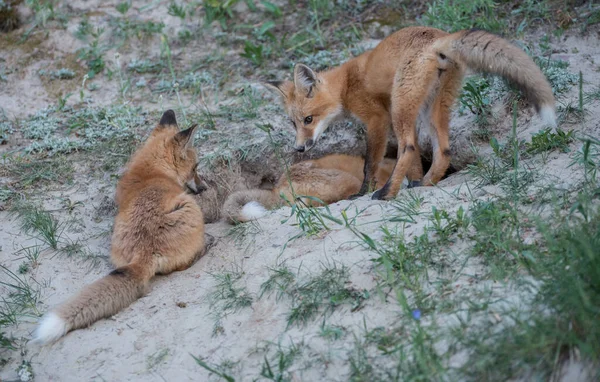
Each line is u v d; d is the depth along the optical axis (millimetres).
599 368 5539
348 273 7781
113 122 13305
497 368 5828
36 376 7695
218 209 12047
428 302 6973
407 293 7223
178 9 16562
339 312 7301
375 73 11070
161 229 8977
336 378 6496
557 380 5645
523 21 13617
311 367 6699
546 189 8312
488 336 6156
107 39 16047
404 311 6766
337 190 11367
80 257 9805
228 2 16281
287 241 8922
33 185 11688
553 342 5789
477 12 14742
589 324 5727
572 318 5922
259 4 16750
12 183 11688
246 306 7934
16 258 9836
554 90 11258
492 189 9008
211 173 12133
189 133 10188
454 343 6285
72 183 11695
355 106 11719
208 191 11969
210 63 15320
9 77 15133
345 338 6930
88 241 10266
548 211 7906
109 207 11141
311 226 8906
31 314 8727
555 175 8828
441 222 8281
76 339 8055
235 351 7312
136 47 15883
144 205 9172
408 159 10305
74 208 11078
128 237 9031
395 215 8938
